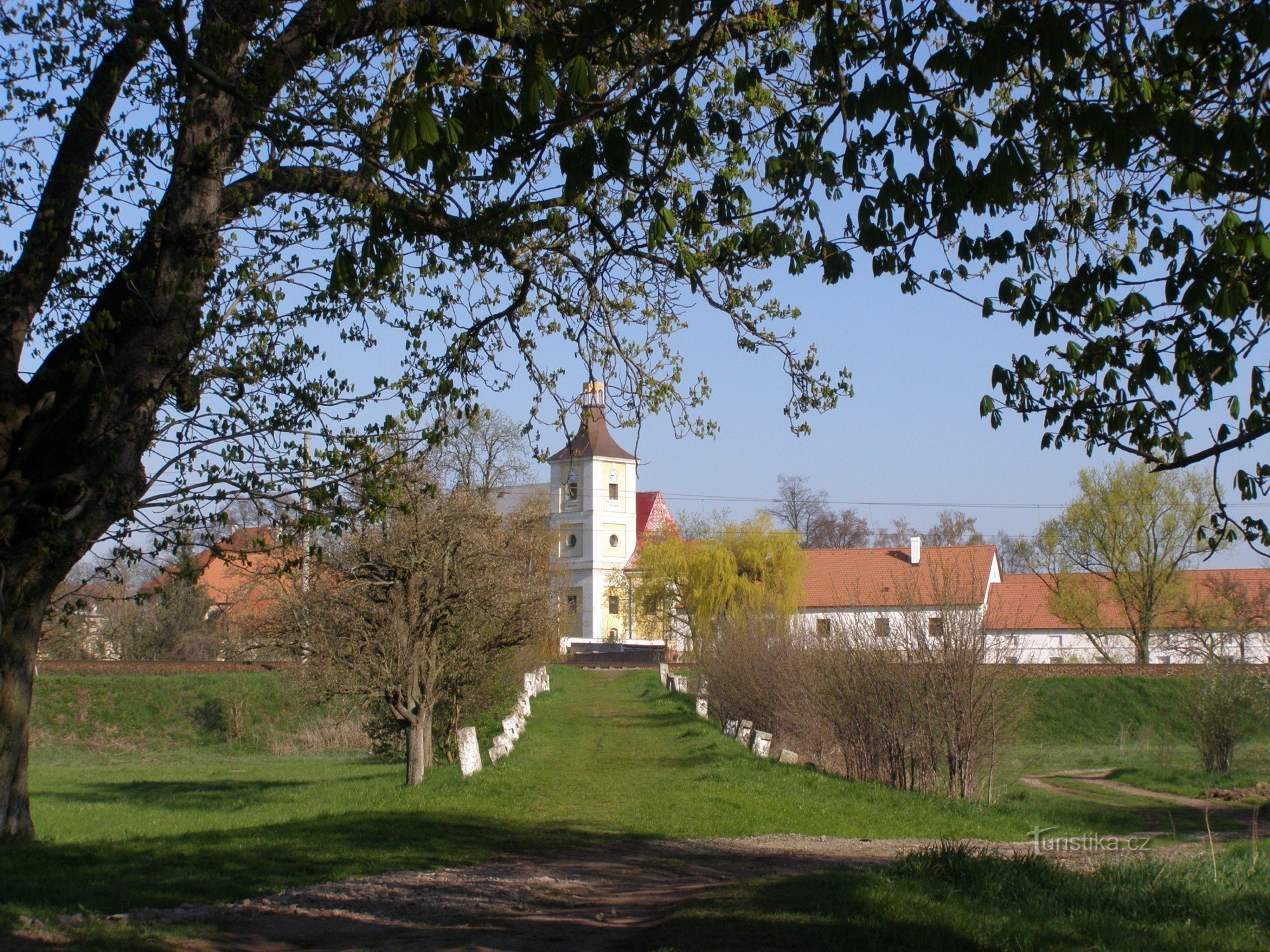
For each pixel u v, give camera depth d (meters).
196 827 16.31
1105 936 6.70
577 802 17.20
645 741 28.45
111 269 11.23
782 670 28.31
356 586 18.86
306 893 9.71
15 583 11.66
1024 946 6.43
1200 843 15.44
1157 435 8.89
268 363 11.06
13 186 11.52
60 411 11.43
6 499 11.23
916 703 20.55
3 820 12.09
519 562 21.48
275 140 10.48
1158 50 7.91
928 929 6.88
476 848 12.63
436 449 16.09
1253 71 7.62
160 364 11.05
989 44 6.83
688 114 10.77
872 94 7.32
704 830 15.03
